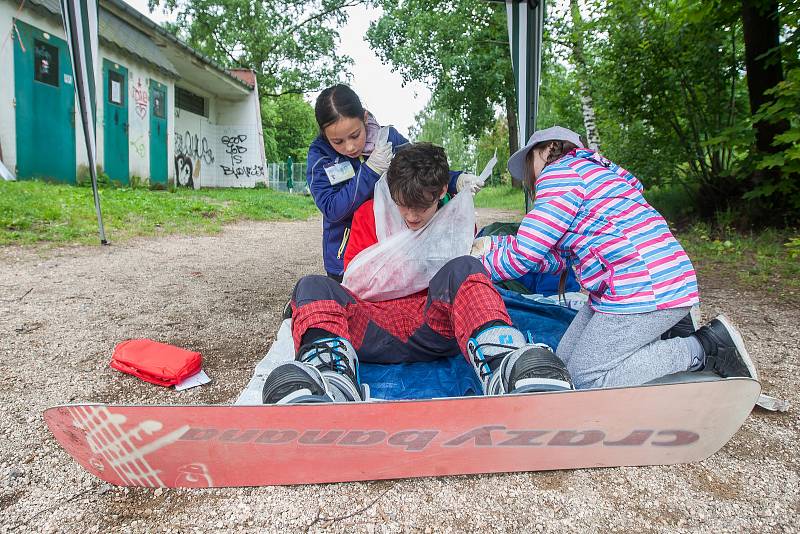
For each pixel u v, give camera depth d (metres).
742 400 1.79
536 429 1.75
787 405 2.46
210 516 1.70
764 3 6.62
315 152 2.89
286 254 7.15
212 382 2.81
